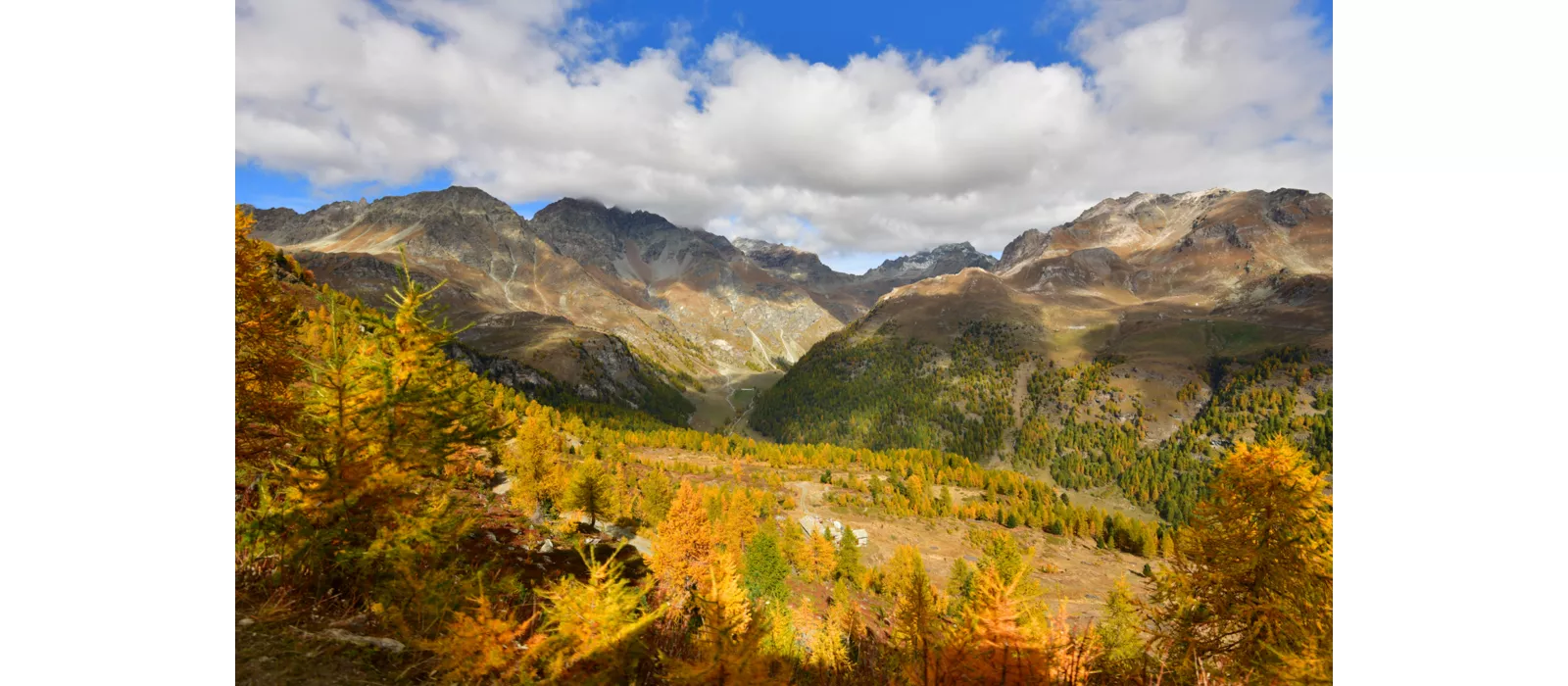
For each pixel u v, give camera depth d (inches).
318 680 220.4
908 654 277.1
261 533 284.7
